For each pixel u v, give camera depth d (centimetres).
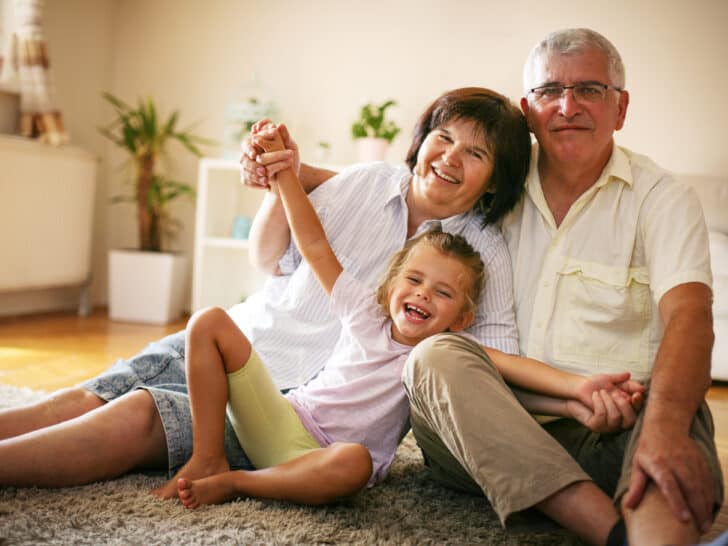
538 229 156
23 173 368
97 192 457
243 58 445
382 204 163
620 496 107
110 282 414
